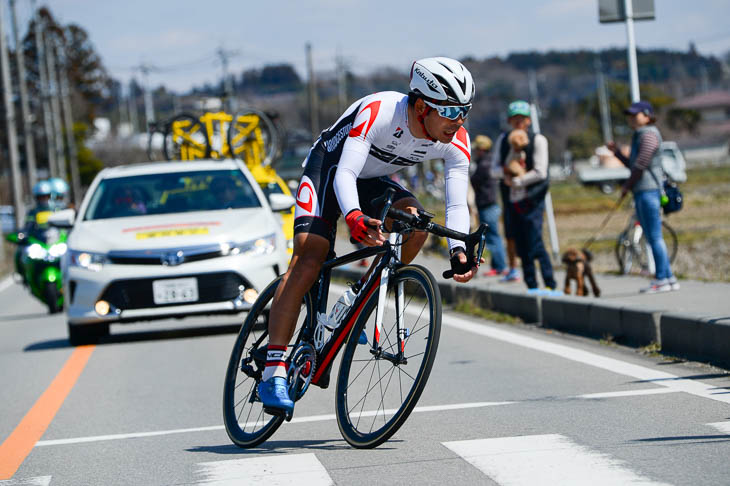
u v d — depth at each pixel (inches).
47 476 336.8
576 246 1519.4
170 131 1298.0
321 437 374.6
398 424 330.3
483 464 308.7
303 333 365.7
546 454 317.1
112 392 515.2
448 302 865.5
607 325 601.3
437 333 321.1
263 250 693.3
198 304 678.5
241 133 1250.0
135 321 691.4
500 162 796.6
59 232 1074.7
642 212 740.0
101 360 641.0
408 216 319.6
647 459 302.7
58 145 4753.9
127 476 329.7
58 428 428.5
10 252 3056.1
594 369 493.4
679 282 804.0
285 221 930.1
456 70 323.6
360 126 335.0
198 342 709.3
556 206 2967.5
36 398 514.3
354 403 349.7
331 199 353.1
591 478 283.1
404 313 336.2
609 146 762.2
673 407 384.2
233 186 761.0
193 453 360.5
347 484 296.0
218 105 1288.1
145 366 601.9
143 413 451.5
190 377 549.3
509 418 383.9
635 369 484.1
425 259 1370.6
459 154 355.6
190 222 706.8
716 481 273.1
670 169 3545.8
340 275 1138.0
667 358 513.3
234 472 321.4
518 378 481.4
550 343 597.0
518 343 605.3
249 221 709.3
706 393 408.2
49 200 1086.4
